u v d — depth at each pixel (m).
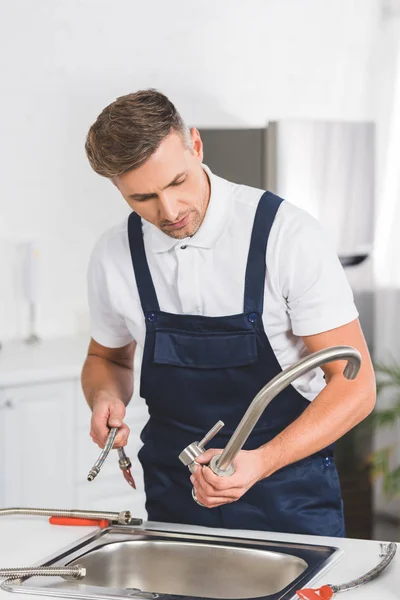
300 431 1.78
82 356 3.96
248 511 1.99
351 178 4.50
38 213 4.42
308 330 1.93
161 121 1.71
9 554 1.76
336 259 1.96
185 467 2.08
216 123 4.84
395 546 1.72
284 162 4.29
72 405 3.75
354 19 5.21
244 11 4.88
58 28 4.38
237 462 1.68
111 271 2.13
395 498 5.17
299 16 5.05
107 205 4.61
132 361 2.34
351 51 5.22
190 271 2.01
